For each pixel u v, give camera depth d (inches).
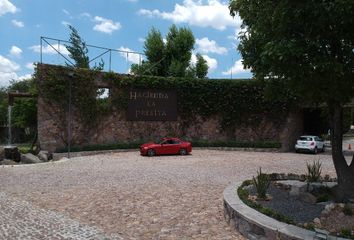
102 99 1069.8
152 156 935.0
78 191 455.2
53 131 959.6
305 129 1434.5
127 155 959.0
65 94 979.3
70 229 292.4
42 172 633.0
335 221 257.1
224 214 325.1
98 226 303.9
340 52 277.0
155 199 404.2
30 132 1929.1
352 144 1803.6
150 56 1646.2
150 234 283.3
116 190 458.3
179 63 1611.7
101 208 366.3
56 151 937.5
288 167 722.2
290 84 297.4
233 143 1149.1
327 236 215.9
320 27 256.4
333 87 273.4
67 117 983.0
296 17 252.5
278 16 265.1
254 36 323.6
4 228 292.8
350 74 272.5
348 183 322.7
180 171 638.5
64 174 605.9
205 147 1148.5
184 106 1167.0
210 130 1187.9
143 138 1109.1
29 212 348.5
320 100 324.5
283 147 1155.9
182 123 1165.1
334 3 239.8
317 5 245.6
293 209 298.4
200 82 1184.2
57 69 971.9
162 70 1648.6
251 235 259.8
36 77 943.0
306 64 257.6
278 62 261.9
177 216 333.7
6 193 445.1
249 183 392.8
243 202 306.5
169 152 965.8
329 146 1550.2
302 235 221.0
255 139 1184.8
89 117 1019.9
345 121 1772.9
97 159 855.7
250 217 262.2
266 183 347.9
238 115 1187.3
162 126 1139.3
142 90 1112.8
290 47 245.8
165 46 1651.1
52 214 341.7
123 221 319.9
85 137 1015.0
